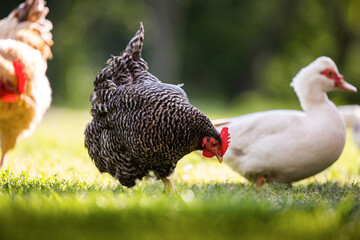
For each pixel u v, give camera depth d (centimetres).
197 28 6203
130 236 662
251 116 1217
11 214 739
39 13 1393
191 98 5997
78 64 5216
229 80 6431
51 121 2997
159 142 909
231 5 6097
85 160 1472
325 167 1173
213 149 931
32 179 1063
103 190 1012
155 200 863
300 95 1194
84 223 712
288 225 718
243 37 6094
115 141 962
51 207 775
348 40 5088
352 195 1005
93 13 5909
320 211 793
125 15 6362
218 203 801
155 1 5644
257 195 1031
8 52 1196
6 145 1265
